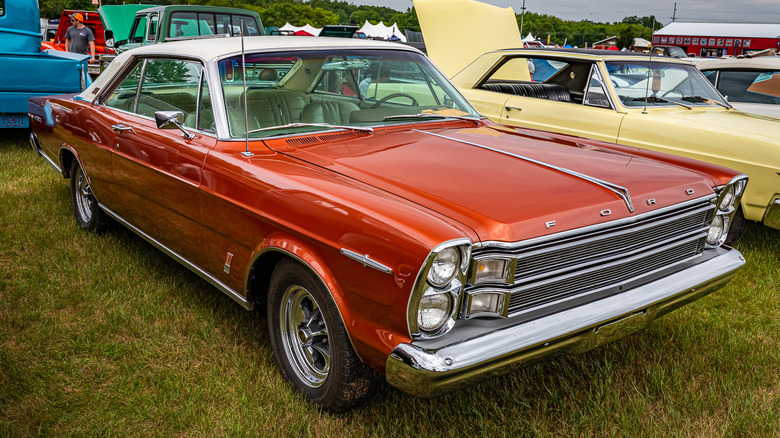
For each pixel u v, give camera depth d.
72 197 4.75
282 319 2.72
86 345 3.06
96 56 12.57
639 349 3.17
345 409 2.52
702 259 2.86
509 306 2.15
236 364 2.88
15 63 6.89
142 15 10.51
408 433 2.47
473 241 2.04
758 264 4.39
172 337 3.15
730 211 2.97
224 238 2.89
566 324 2.21
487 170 2.58
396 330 2.09
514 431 2.52
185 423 2.53
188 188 3.06
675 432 2.48
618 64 5.52
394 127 3.30
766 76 6.61
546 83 6.39
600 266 2.36
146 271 3.94
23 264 4.05
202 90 3.11
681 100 5.55
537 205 2.24
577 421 2.59
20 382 2.78
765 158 4.34
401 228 2.05
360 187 2.40
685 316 3.54
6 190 5.64
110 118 3.90
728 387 2.79
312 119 3.25
